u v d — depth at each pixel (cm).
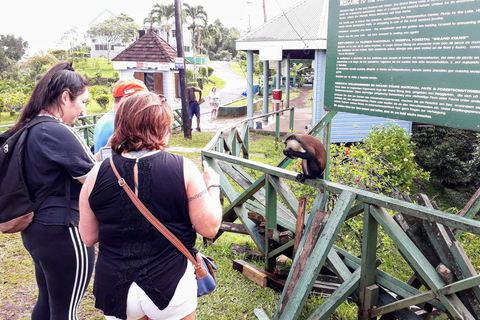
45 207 216
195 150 1125
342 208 277
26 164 214
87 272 233
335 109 389
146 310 166
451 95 290
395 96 329
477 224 210
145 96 179
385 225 258
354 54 359
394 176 711
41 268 237
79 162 216
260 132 1384
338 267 307
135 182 167
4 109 2195
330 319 322
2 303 338
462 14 274
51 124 219
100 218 170
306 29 1202
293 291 279
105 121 339
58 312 232
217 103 1836
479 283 216
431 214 230
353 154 613
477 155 873
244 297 346
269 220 354
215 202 186
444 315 270
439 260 263
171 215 170
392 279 279
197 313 323
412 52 310
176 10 1283
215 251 434
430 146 975
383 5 325
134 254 165
